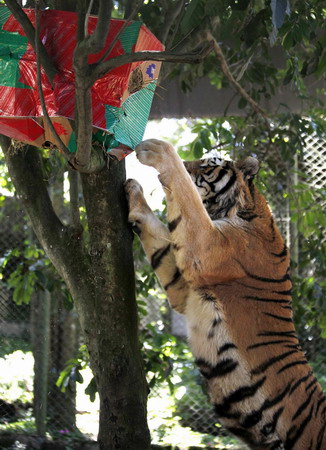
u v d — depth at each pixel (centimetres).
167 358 620
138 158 427
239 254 436
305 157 733
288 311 447
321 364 707
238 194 463
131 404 399
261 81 605
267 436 424
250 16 517
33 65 342
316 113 746
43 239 437
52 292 638
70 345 733
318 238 647
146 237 439
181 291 446
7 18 340
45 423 700
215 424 721
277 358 427
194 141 661
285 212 709
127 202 418
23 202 443
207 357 433
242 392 424
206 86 695
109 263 399
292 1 467
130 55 294
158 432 702
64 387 628
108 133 354
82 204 656
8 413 710
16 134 373
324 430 428
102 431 404
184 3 449
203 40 464
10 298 725
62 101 336
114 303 399
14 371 722
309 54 668
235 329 427
